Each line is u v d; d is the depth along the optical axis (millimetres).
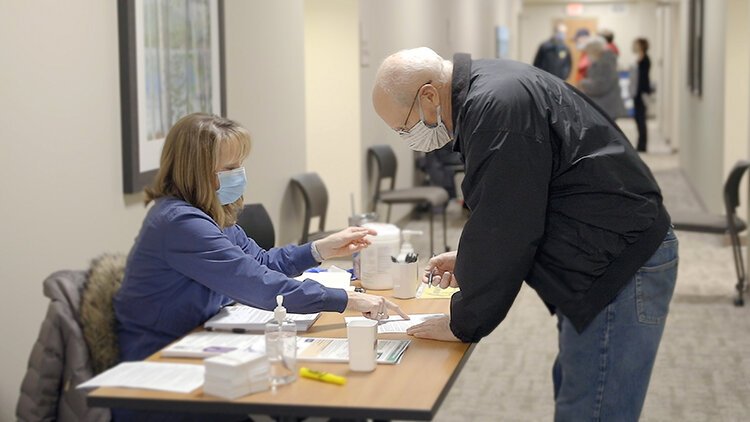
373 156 7836
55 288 2414
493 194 2279
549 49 15414
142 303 2498
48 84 3107
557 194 2391
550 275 2391
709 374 4605
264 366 2051
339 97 7348
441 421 3996
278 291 2488
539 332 5461
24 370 3008
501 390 4410
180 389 2035
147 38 3803
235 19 4902
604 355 2393
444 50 11398
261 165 5258
